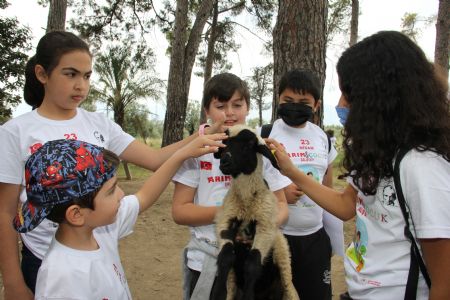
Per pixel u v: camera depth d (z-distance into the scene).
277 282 2.41
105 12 20.80
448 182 1.56
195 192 2.69
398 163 1.66
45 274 1.71
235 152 2.17
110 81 23.77
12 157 2.14
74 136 2.32
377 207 1.78
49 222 2.23
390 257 1.75
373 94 1.74
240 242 2.25
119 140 2.67
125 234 2.28
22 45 18.88
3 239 2.05
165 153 2.79
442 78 1.78
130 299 2.14
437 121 1.67
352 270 1.94
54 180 1.65
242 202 2.23
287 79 3.24
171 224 7.41
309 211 3.02
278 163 2.38
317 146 3.31
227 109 2.67
